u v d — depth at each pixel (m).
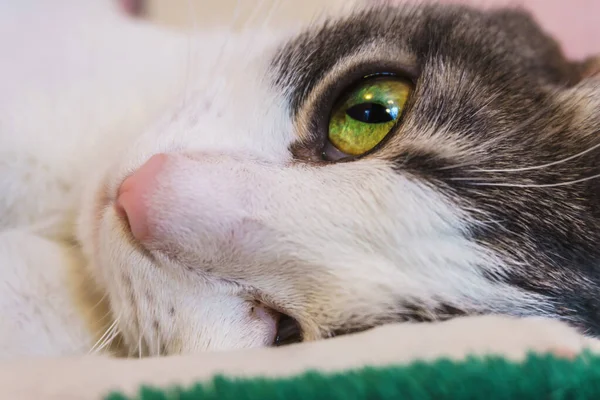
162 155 0.20
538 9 0.32
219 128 0.21
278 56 0.22
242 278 0.20
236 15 0.25
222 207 0.20
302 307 0.20
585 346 0.16
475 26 0.22
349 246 0.20
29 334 0.20
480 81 0.21
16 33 0.26
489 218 0.20
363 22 0.22
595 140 0.20
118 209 0.20
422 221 0.20
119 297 0.21
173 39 0.27
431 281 0.20
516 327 0.17
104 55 0.26
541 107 0.21
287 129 0.21
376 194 0.20
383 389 0.15
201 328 0.20
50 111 0.24
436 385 0.15
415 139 0.20
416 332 0.17
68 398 0.15
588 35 0.31
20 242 0.22
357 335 0.17
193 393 0.15
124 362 0.16
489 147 0.20
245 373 0.16
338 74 0.21
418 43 0.21
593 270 0.20
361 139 0.20
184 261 0.20
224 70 0.22
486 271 0.20
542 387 0.15
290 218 0.20
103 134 0.24
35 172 0.24
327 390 0.15
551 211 0.20
